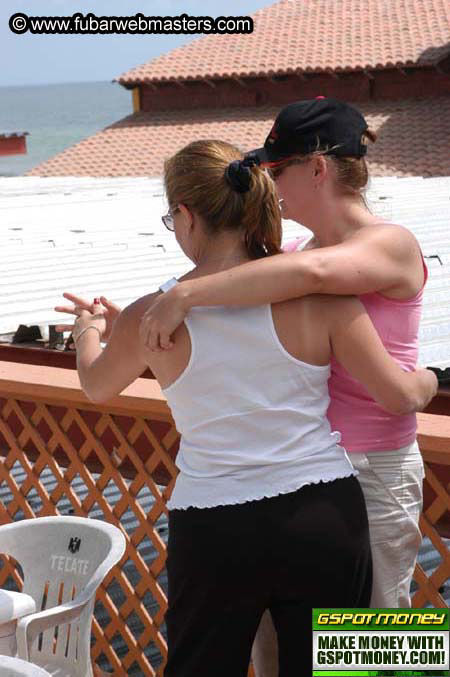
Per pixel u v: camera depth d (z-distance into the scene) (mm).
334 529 2887
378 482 3203
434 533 3969
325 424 3025
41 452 5113
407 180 20156
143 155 41594
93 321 3434
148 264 9352
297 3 48250
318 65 42406
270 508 2865
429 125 38406
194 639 2969
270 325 2908
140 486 4727
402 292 3074
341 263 2912
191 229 3027
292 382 2934
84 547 4078
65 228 12523
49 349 6098
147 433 4645
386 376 2971
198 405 2938
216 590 2893
